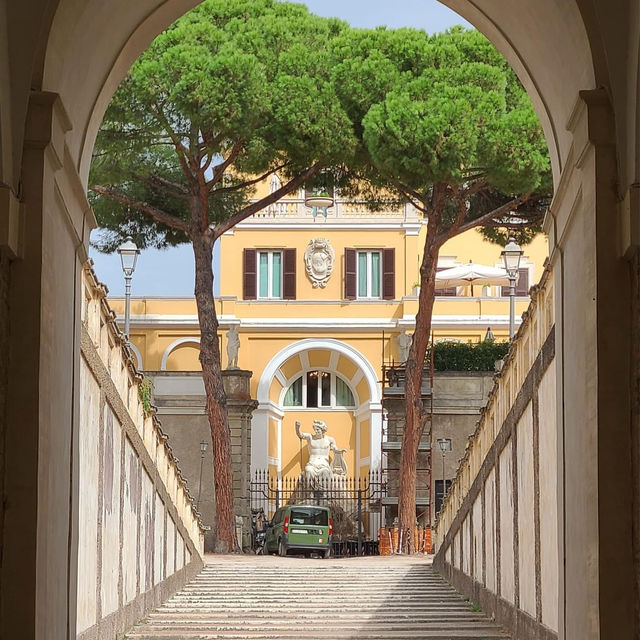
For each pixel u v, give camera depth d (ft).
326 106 100.94
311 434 153.17
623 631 24.93
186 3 33.71
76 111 30.83
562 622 30.66
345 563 84.02
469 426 126.52
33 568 24.84
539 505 38.63
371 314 161.17
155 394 125.90
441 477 125.49
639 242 24.63
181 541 64.90
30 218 25.50
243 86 98.48
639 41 24.81
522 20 31.53
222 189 107.24
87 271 34.63
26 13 25.49
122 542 44.98
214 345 105.81
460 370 128.67
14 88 25.49
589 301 26.35
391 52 101.60
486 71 97.81
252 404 126.62
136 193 119.96
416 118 93.97
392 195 113.50
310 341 160.35
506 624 47.34
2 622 24.63
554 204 31.73
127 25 32.14
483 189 110.32
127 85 99.19
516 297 162.20
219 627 49.26
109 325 41.09
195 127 100.53
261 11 107.14
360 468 159.22
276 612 55.31
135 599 48.62
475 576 58.59
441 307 159.12
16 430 25.09
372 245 164.14
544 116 33.76
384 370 132.67
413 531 105.40
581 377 27.63
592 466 25.91
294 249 163.94
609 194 25.82
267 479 154.61
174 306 157.89
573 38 27.71
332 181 111.04
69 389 29.84
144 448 50.57
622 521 25.14
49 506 26.66
